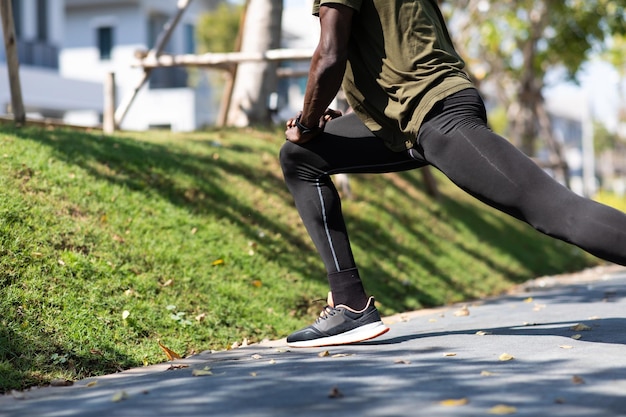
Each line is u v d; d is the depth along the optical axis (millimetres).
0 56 24531
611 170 81625
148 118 34000
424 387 3670
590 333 5164
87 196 6844
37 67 26250
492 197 4270
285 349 5152
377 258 8977
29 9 26047
